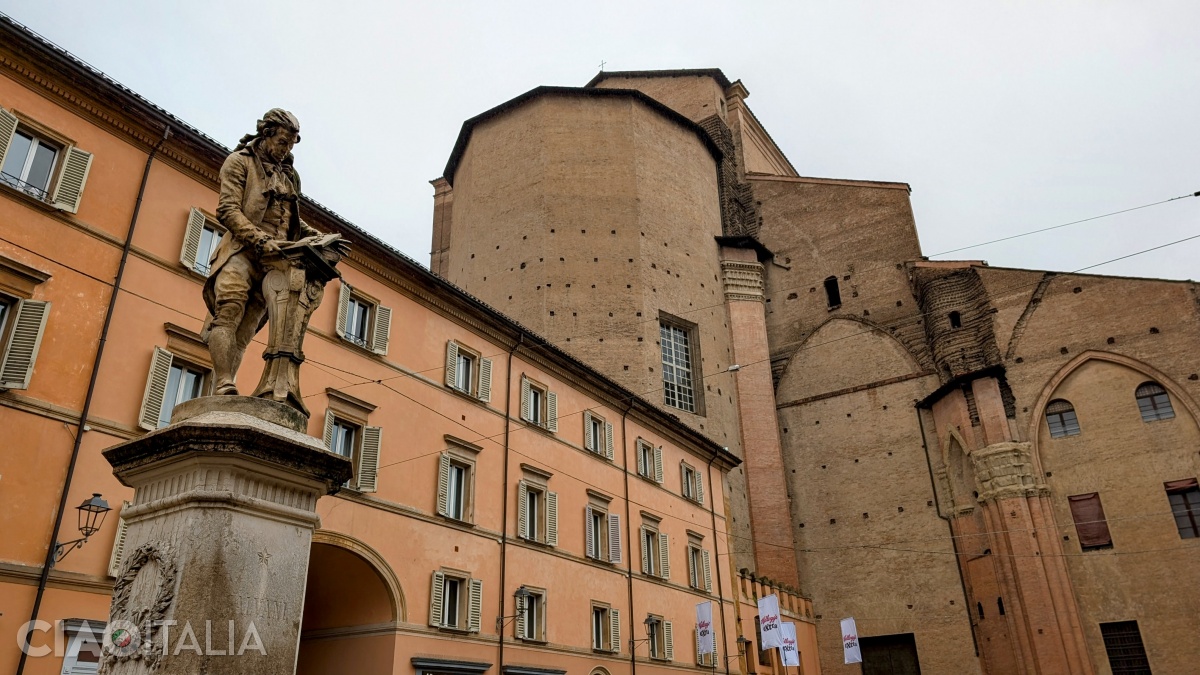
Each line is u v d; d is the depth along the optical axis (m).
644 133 55.09
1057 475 44.06
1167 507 40.97
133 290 18.27
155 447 6.72
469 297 27.05
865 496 51.25
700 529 38.81
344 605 22.69
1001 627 43.12
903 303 54.19
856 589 49.59
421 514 23.45
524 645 25.83
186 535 6.32
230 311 7.70
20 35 16.89
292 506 7.04
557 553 28.53
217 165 20.69
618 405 34.72
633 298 49.22
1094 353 44.72
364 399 22.81
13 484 15.23
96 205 18.03
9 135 16.67
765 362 55.00
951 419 48.31
